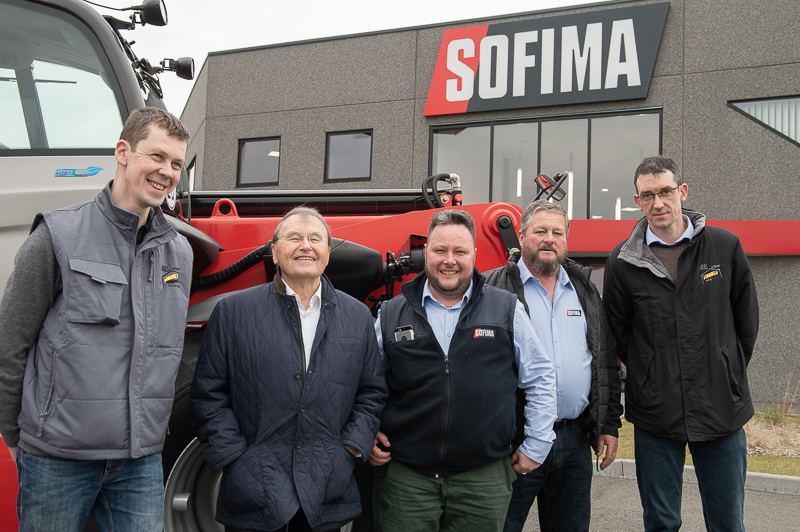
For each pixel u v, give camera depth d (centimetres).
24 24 265
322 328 217
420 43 1019
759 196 852
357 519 262
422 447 230
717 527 267
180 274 205
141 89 298
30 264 178
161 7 301
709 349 262
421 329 234
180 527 251
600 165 927
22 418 178
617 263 288
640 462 280
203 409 212
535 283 280
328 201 372
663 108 896
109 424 181
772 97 847
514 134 972
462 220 239
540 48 945
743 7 862
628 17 904
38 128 261
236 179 1123
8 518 232
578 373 271
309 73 1084
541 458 243
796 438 595
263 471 204
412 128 1019
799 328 820
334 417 215
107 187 195
